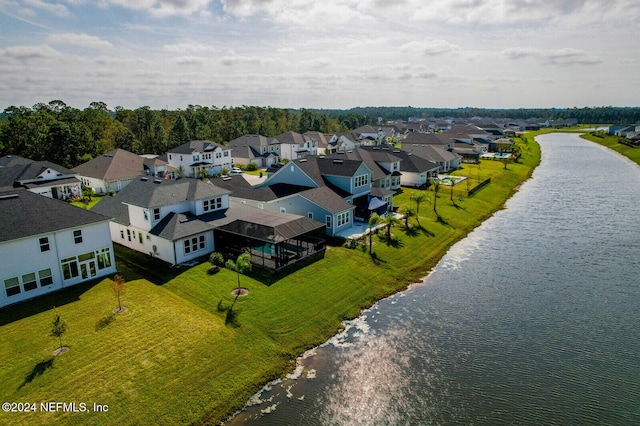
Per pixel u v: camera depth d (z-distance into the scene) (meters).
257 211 43.97
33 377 22.05
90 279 33.88
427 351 26.77
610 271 39.84
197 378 22.97
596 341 27.98
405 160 78.19
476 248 46.66
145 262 37.69
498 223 56.94
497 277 38.59
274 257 36.44
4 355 23.69
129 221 40.69
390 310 32.34
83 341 25.30
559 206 66.19
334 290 33.84
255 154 103.00
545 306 32.94
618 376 24.31
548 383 23.64
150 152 111.94
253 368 24.42
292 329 28.41
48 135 83.44
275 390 23.00
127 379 22.34
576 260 42.72
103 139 101.50
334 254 40.22
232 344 26.00
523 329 29.53
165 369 23.28
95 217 33.72
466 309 32.47
